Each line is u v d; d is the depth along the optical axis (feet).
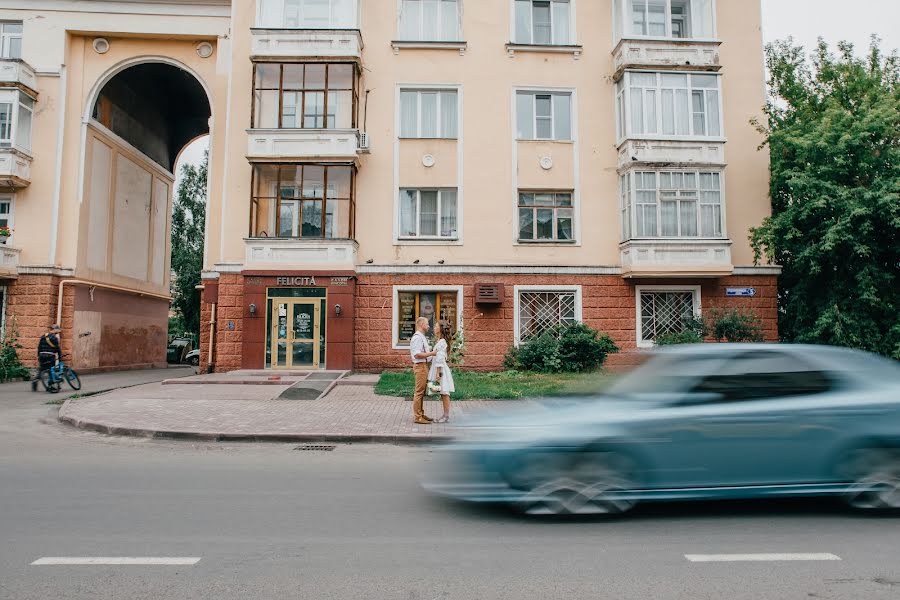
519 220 61.36
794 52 63.57
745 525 16.16
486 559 13.66
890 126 50.67
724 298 59.72
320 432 30.68
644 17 61.98
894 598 11.57
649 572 12.86
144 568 13.07
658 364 18.24
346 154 58.54
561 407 17.97
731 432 16.51
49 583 12.20
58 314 67.10
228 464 24.71
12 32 69.21
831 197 50.90
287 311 58.18
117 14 68.08
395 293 59.57
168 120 92.53
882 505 16.71
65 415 35.83
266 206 60.13
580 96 62.18
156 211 89.76
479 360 59.21
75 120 69.36
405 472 23.31
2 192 66.85
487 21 62.59
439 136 62.03
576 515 16.57
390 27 62.34
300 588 12.04
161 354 93.30
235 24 61.82
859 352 18.28
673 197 58.75
